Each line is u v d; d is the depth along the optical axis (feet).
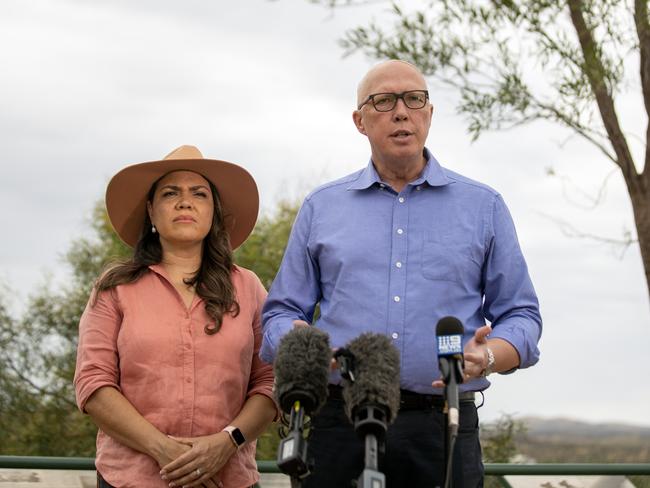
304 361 11.48
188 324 14.69
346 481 13.17
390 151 13.93
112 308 14.80
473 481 13.21
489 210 14.11
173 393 14.33
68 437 40.11
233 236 16.33
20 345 41.16
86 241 42.91
